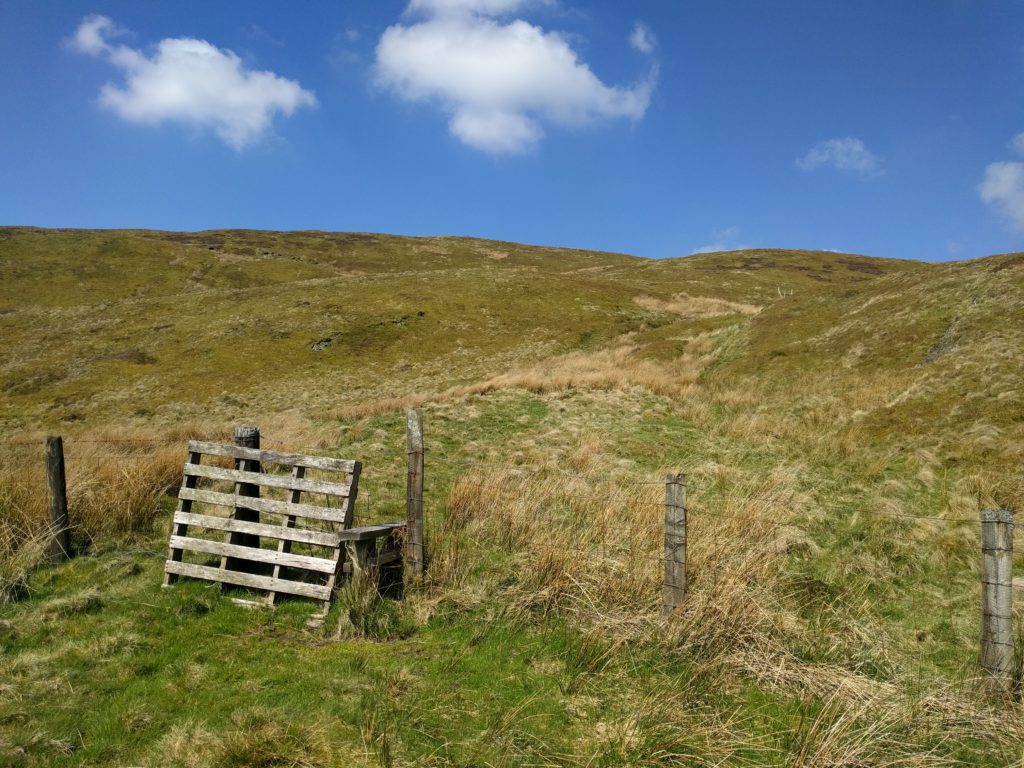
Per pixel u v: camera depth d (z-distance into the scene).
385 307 60.91
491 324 58.38
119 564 7.86
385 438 17.97
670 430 19.41
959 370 19.98
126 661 5.60
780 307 41.41
